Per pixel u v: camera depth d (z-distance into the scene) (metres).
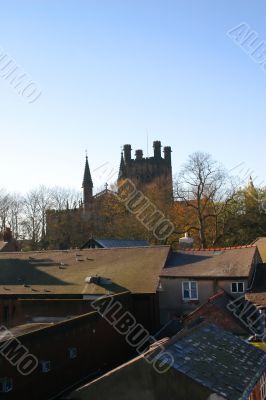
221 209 75.62
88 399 18.33
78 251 48.53
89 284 41.56
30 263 47.91
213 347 21.47
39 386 24.41
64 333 27.30
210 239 77.94
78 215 91.56
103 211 88.56
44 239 95.12
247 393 17.97
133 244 61.19
